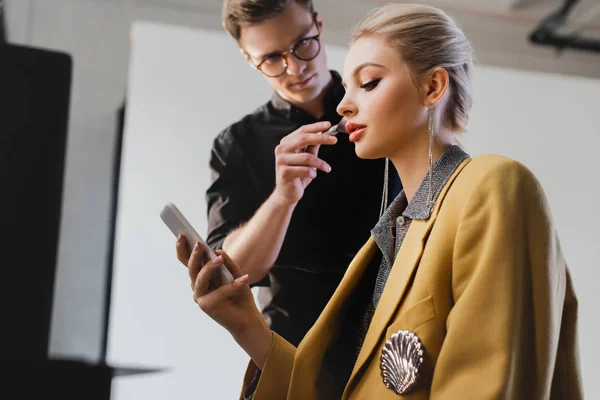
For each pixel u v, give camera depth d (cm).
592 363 249
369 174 210
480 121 262
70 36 233
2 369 202
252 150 221
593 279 256
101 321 216
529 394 110
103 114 229
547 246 116
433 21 134
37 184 214
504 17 278
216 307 138
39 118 217
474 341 110
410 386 114
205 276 136
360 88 136
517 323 111
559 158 264
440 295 119
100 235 221
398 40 132
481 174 122
